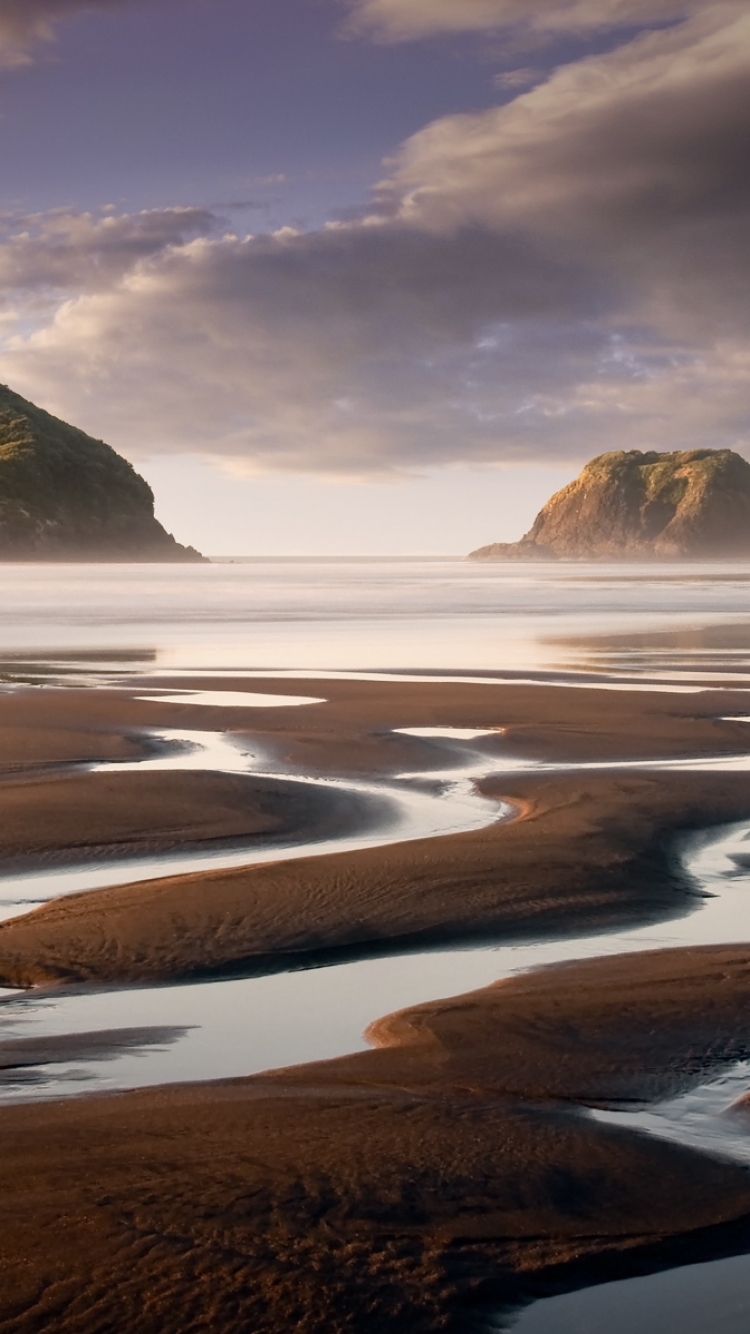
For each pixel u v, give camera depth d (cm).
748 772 1669
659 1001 761
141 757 1812
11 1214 478
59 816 1361
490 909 990
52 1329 409
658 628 4853
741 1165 539
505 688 2686
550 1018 731
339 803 1472
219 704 2411
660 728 2111
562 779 1608
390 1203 495
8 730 2044
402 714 2278
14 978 834
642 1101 612
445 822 1379
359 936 919
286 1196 498
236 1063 682
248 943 898
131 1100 606
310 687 2709
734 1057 671
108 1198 492
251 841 1275
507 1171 526
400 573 17038
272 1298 430
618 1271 460
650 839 1258
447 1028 716
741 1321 433
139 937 909
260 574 15675
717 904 1034
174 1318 417
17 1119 579
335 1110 590
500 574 16362
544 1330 427
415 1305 433
